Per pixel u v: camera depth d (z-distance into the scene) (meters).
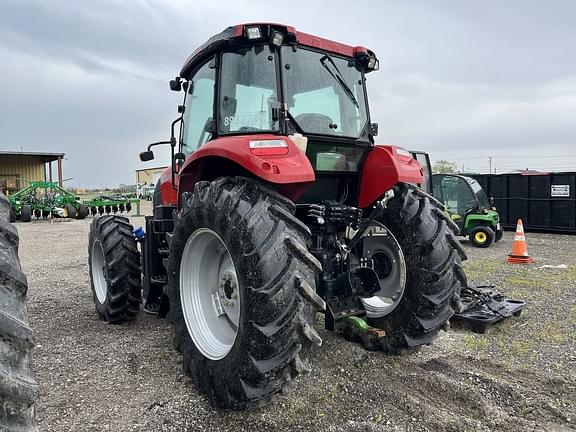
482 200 11.61
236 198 2.84
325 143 3.58
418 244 3.49
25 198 20.23
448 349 3.98
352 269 3.53
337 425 2.72
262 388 2.63
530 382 3.34
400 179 3.61
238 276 2.75
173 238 3.43
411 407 2.91
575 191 13.84
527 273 7.50
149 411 2.91
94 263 5.17
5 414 1.41
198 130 4.02
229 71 3.46
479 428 2.70
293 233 2.75
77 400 3.05
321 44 3.56
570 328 4.56
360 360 3.66
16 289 1.57
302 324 2.59
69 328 4.65
